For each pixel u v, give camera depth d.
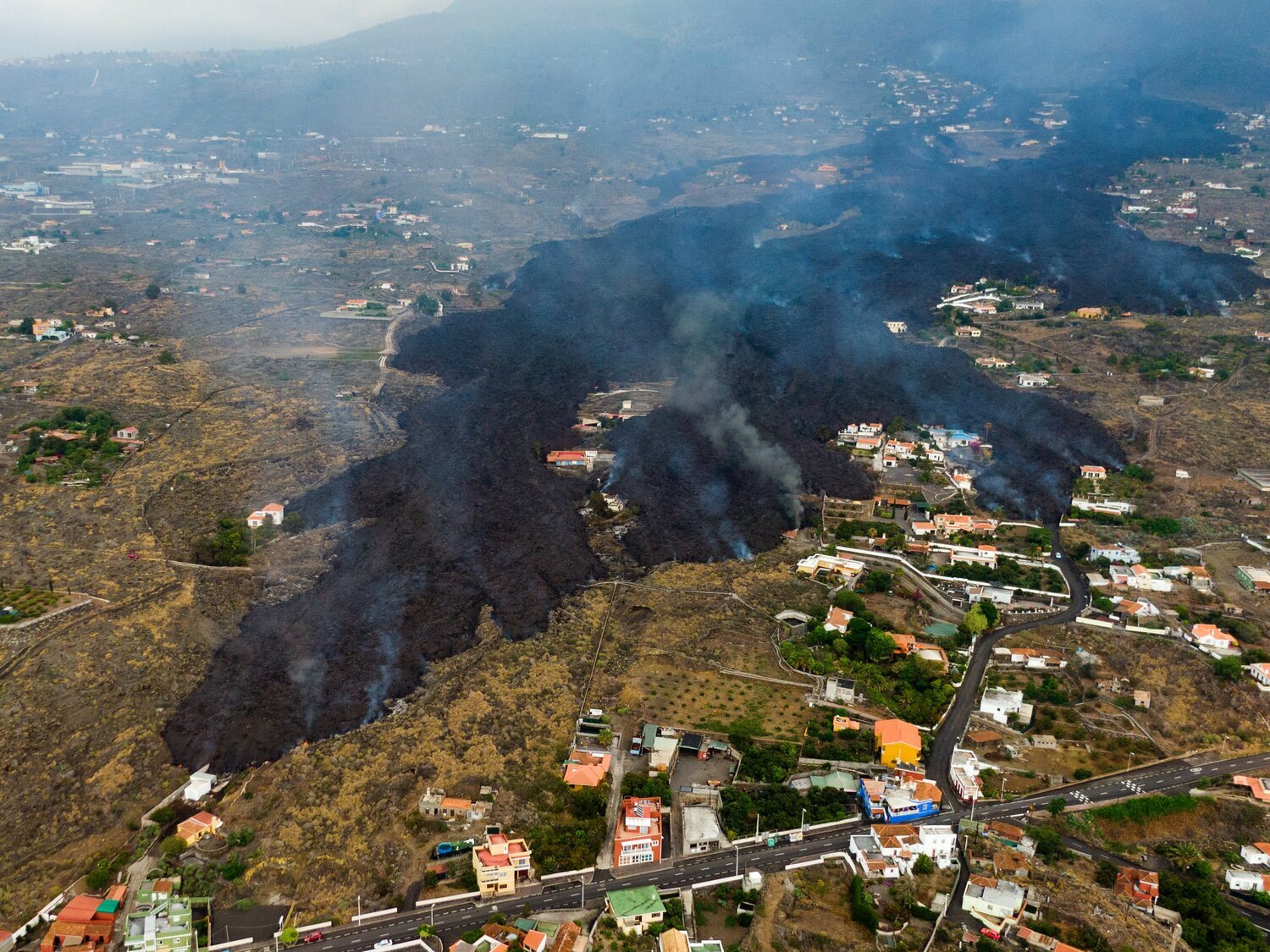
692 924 144.38
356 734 184.00
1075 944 140.12
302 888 152.12
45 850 161.88
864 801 166.75
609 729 184.38
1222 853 161.50
